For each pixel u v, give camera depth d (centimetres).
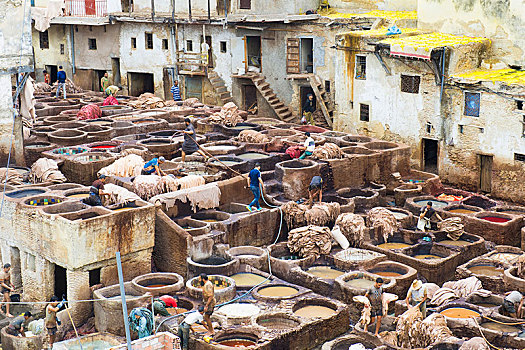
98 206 2614
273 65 4531
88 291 2503
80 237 2436
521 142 3275
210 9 4775
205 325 2203
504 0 3512
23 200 2672
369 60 3853
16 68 3144
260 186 3006
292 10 4353
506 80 3306
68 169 3216
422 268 2680
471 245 2816
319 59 4316
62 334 2428
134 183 2853
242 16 4459
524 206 3306
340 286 2495
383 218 2906
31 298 2652
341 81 4047
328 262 2738
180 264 2636
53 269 2592
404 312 2341
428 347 2144
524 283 2469
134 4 5081
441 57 3484
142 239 2606
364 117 3975
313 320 2300
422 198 3266
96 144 3484
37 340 2362
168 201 2773
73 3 5244
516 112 3262
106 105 4350
